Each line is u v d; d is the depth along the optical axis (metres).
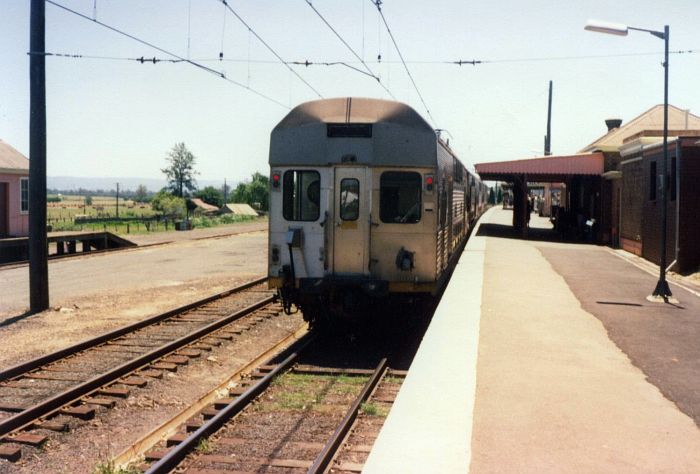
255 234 40.16
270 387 8.24
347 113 10.33
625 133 37.59
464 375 6.20
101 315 13.21
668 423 5.13
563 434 4.84
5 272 19.91
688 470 4.24
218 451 6.16
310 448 6.22
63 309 13.71
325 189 10.30
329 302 10.52
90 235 26.89
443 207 11.59
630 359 7.21
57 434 6.84
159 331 11.53
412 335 11.24
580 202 31.00
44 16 13.45
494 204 105.69
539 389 5.96
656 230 17.97
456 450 4.42
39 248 13.49
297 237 10.29
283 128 10.42
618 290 12.67
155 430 6.91
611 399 5.72
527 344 7.77
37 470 6.04
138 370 8.98
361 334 11.39
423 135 10.25
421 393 5.64
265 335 11.67
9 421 6.72
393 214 10.33
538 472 4.17
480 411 5.32
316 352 10.21
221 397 8.16
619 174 23.20
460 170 16.61
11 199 27.34
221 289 16.86
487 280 13.38
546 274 14.70
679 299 11.65
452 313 9.34
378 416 7.01
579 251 21.31
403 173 10.30
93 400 7.71
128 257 24.97
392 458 4.27
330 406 7.49
